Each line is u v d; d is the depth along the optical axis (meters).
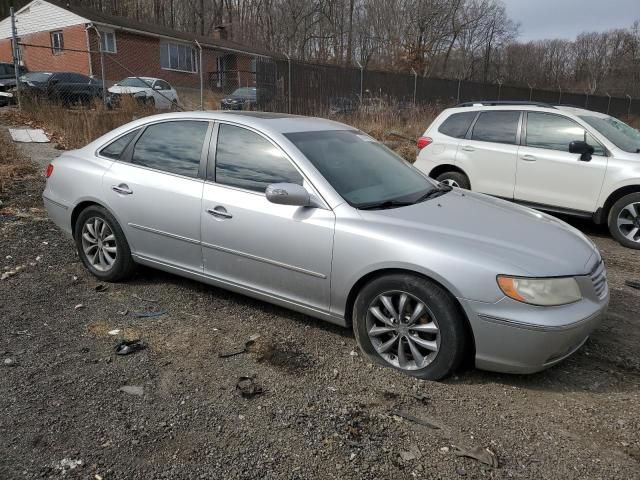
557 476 2.50
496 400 3.09
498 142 7.44
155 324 3.89
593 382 3.33
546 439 2.76
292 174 3.69
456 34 47.75
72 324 3.83
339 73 17.52
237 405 2.94
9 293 4.32
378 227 3.34
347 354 3.54
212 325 3.90
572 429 2.85
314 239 3.48
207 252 4.00
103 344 3.57
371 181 3.88
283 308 4.21
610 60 55.06
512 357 3.05
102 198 4.46
